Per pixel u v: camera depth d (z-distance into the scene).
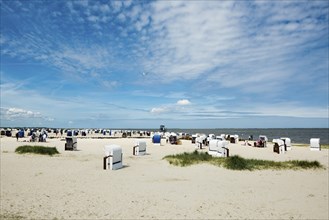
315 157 26.42
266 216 8.67
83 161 21.41
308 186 13.29
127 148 34.72
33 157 22.64
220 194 11.52
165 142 49.72
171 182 13.95
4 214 8.49
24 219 8.06
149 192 11.73
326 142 63.69
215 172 16.72
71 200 10.22
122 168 18.42
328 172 17.28
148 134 81.94
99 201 10.16
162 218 8.34
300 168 18.23
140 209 9.23
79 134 78.06
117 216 8.45
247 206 9.79
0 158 21.45
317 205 9.99
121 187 12.66
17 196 10.69
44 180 13.87
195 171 17.05
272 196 11.28
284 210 9.34
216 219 8.32
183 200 10.49
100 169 17.72
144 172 16.84
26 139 48.03
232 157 18.84
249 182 14.11
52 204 9.65
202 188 12.62
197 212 8.98
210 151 27.00
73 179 14.30
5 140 44.31
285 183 13.96
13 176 14.68
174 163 19.70
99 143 42.91
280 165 18.91
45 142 42.06
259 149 35.47
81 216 8.40
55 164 19.39
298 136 103.62
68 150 29.92
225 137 56.09
